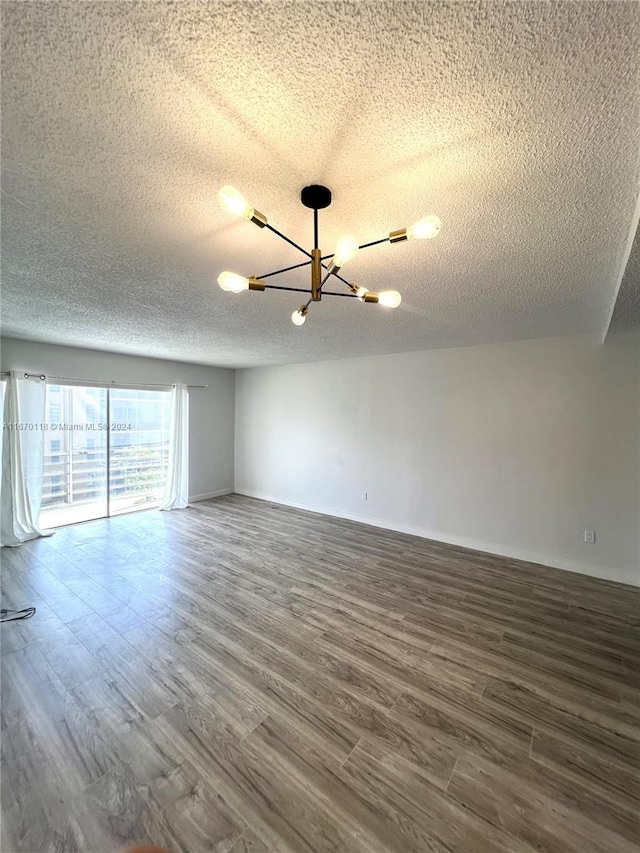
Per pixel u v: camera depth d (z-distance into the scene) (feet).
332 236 5.21
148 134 3.25
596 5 2.16
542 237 5.05
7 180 3.92
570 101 2.85
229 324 10.35
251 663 6.89
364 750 5.11
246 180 3.95
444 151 3.45
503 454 12.49
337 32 2.35
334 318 9.56
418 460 14.48
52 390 14.58
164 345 13.78
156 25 2.31
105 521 15.83
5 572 10.70
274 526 15.49
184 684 6.32
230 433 21.22
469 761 4.96
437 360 13.96
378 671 6.72
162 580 10.29
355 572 11.00
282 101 2.89
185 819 4.20
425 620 8.42
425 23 2.30
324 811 4.32
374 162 3.63
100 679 6.41
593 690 6.30
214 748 5.11
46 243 5.42
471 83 2.72
